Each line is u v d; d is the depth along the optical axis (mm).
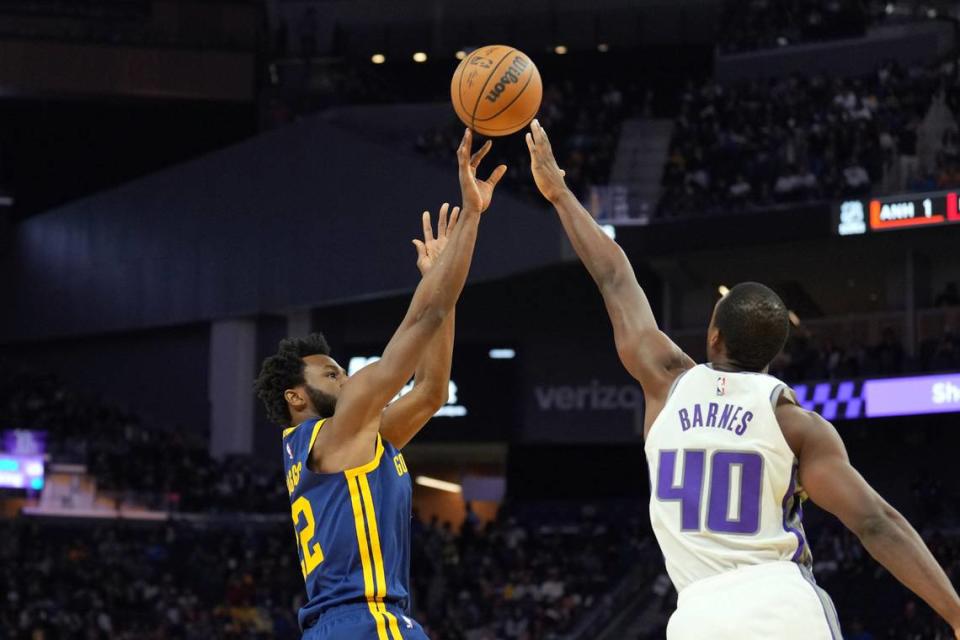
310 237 38562
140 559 34875
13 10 41562
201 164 40719
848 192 33094
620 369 37781
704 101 38250
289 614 32938
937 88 35000
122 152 44562
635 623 32219
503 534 36375
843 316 34531
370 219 37625
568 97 40844
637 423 37500
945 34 36812
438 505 41938
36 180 44594
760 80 38094
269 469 39188
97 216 42469
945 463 34062
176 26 42344
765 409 4938
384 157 37656
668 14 42969
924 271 34062
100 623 31953
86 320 42250
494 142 39531
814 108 36375
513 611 32844
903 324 33594
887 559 4684
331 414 6227
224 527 36500
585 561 34312
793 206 32531
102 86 41844
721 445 4934
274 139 39594
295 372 6246
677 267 35312
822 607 4785
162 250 41156
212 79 42281
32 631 31266
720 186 35469
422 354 5801
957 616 4621
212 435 40031
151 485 37062
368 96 42938
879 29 37969
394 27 44594
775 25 39594
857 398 31562
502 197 35688
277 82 42906
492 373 38531
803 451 4898
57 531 35688
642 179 38281
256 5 42750
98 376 42594
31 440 36312
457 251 5883
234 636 32094
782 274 35594
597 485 38938
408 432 6434
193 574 34500
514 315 38594
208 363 40844
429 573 34469
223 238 40094
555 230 34656
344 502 5809
